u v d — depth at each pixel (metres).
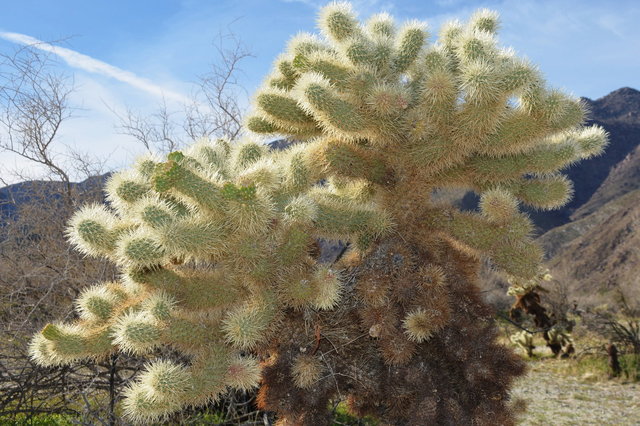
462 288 2.85
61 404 4.83
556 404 7.66
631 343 10.57
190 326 2.43
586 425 6.61
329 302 2.48
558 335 11.19
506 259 2.80
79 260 5.38
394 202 3.01
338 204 2.90
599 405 7.62
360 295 2.78
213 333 2.48
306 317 2.76
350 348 2.83
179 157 2.40
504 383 2.69
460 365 2.69
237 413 4.80
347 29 3.08
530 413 7.18
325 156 2.87
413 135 2.71
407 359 2.63
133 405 2.17
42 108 6.71
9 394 4.45
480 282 3.27
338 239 2.99
